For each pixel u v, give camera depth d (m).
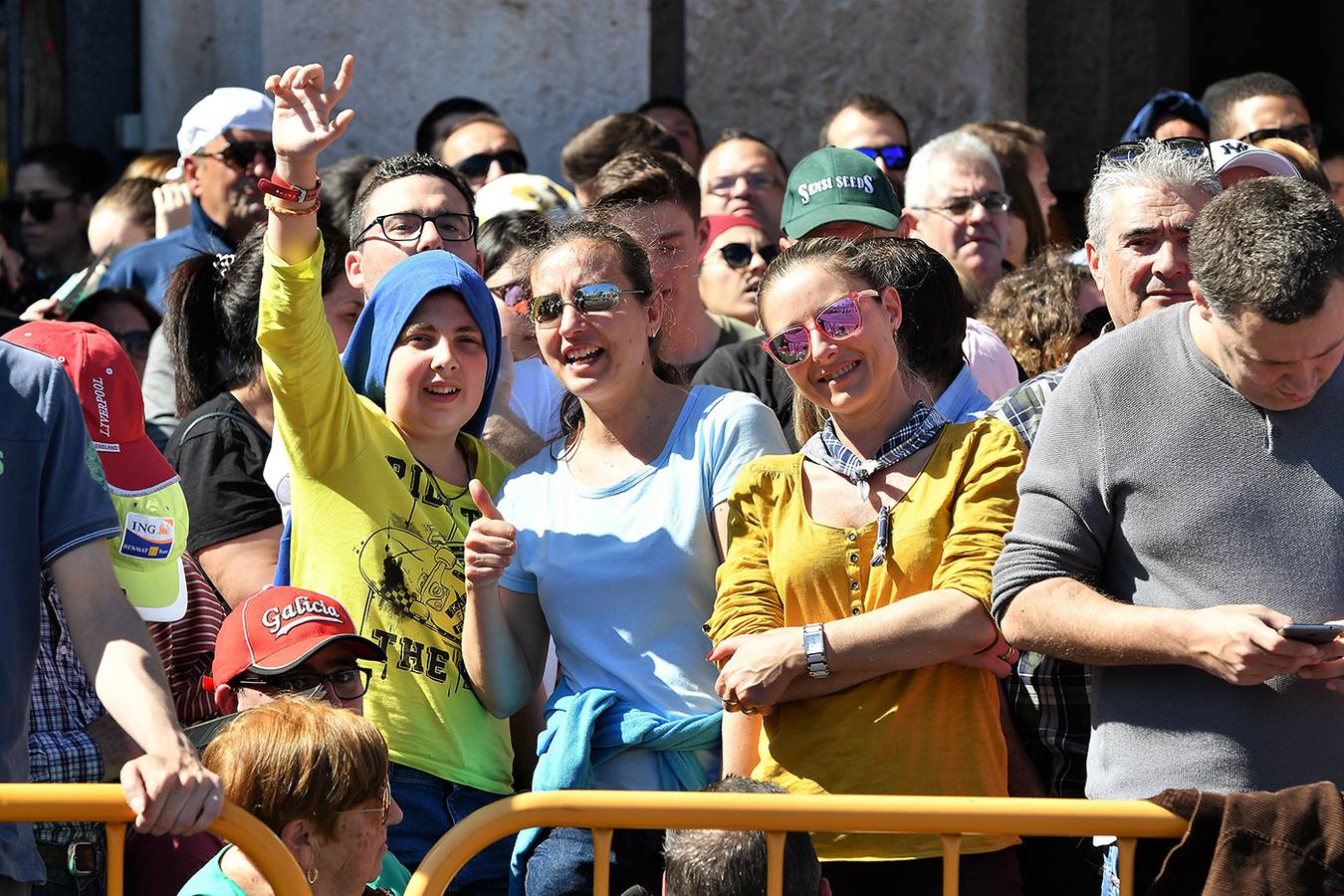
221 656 12.70
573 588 13.04
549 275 13.32
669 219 17.55
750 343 16.77
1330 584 10.23
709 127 24.14
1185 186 13.53
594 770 12.66
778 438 13.38
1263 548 10.33
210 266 16.44
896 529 12.04
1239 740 10.32
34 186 24.84
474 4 23.17
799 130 23.98
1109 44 28.27
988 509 11.91
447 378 13.73
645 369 13.55
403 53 23.23
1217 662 9.99
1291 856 9.75
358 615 13.17
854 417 12.41
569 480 13.48
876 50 23.80
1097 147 28.34
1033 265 17.53
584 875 12.34
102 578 10.10
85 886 11.99
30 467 10.06
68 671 12.27
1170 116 22.17
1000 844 11.65
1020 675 12.91
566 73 23.30
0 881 9.77
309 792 10.41
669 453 13.22
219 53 24.97
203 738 12.24
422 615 13.30
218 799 9.23
